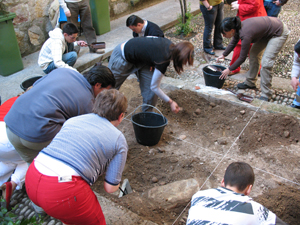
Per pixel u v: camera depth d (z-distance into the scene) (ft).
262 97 13.41
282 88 14.49
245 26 11.58
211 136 10.98
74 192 4.81
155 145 10.59
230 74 16.02
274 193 8.03
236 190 5.00
